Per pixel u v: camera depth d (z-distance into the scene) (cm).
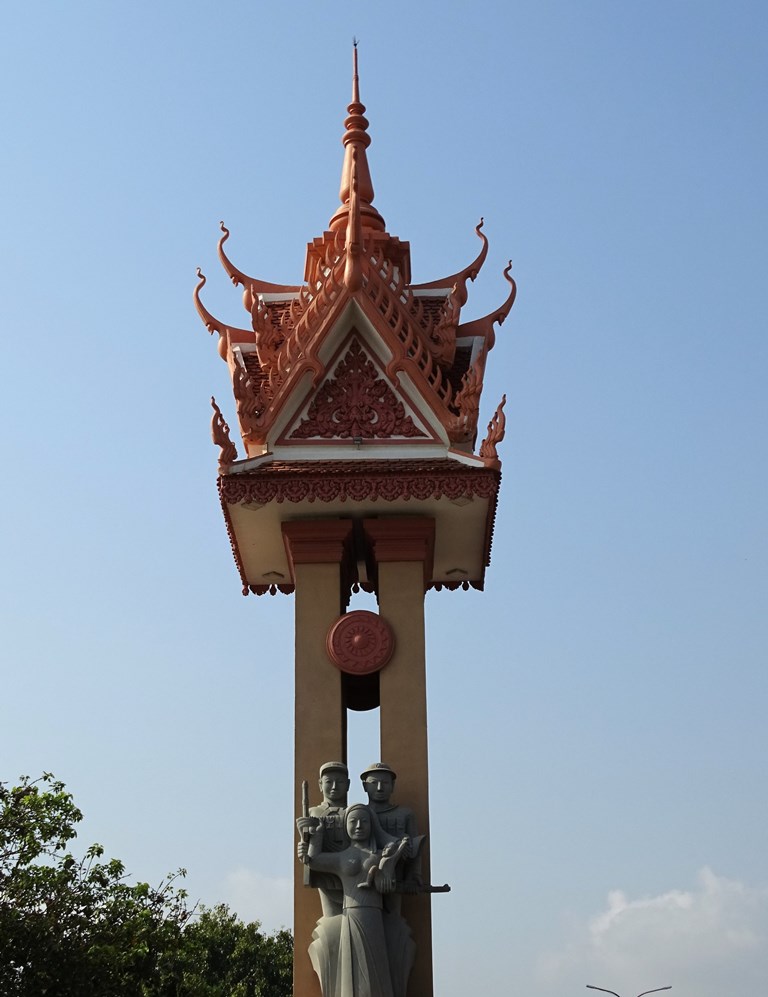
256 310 1981
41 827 3011
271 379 1919
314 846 1662
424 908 1730
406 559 1880
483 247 2069
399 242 2103
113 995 2956
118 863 3131
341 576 1911
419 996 1694
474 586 2167
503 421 1856
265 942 5656
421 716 1803
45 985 2828
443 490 1828
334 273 1933
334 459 1869
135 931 3064
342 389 1902
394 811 1720
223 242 2092
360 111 2208
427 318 2005
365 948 1625
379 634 1834
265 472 1822
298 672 1827
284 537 1912
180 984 3212
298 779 1775
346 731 1875
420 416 1889
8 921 2823
